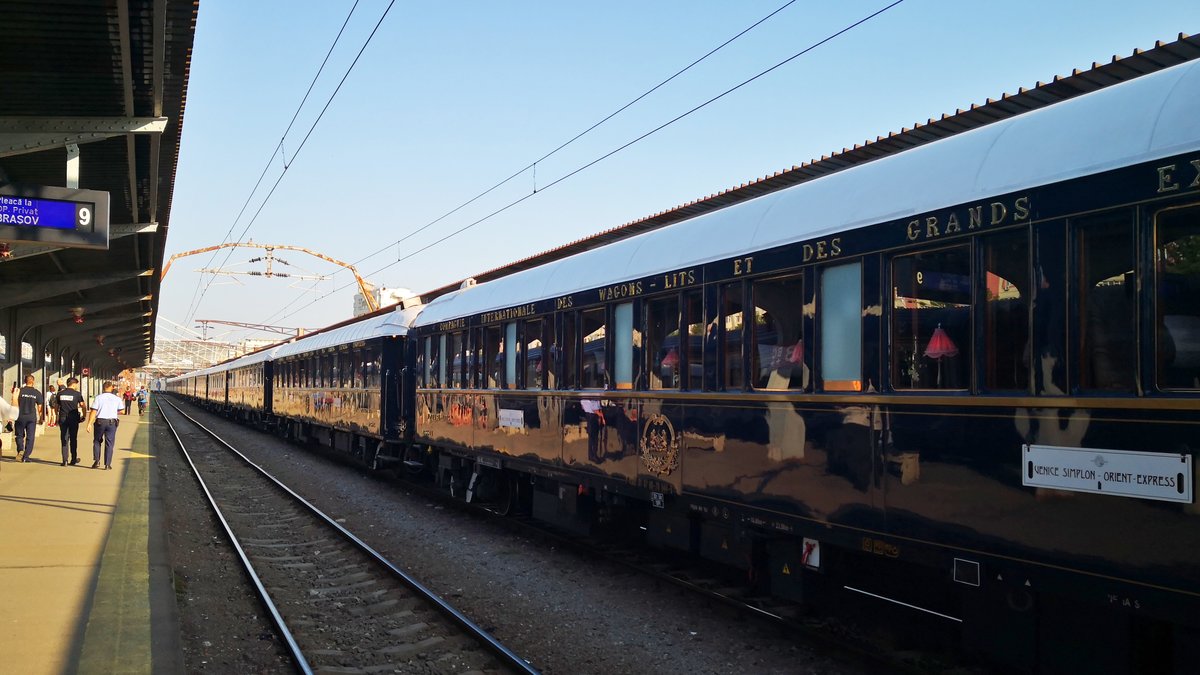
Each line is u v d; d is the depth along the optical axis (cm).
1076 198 420
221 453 2378
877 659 535
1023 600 464
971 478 464
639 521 934
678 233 763
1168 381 379
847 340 554
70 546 879
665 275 746
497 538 1026
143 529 991
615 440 818
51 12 754
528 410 999
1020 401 438
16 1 729
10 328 2473
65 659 524
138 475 1592
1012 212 450
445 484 1358
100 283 2106
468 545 990
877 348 529
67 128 976
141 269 2219
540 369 973
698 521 754
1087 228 418
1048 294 430
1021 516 436
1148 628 419
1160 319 383
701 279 698
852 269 555
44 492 1309
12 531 962
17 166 1197
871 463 528
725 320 674
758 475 627
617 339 824
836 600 647
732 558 702
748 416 639
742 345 651
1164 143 385
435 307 1384
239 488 1594
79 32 796
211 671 579
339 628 682
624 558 866
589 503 923
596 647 618
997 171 465
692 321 713
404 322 1579
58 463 1783
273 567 911
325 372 2142
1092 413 404
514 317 1041
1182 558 365
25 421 1803
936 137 734
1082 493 407
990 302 462
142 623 604
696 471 698
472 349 1175
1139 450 384
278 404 2888
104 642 559
